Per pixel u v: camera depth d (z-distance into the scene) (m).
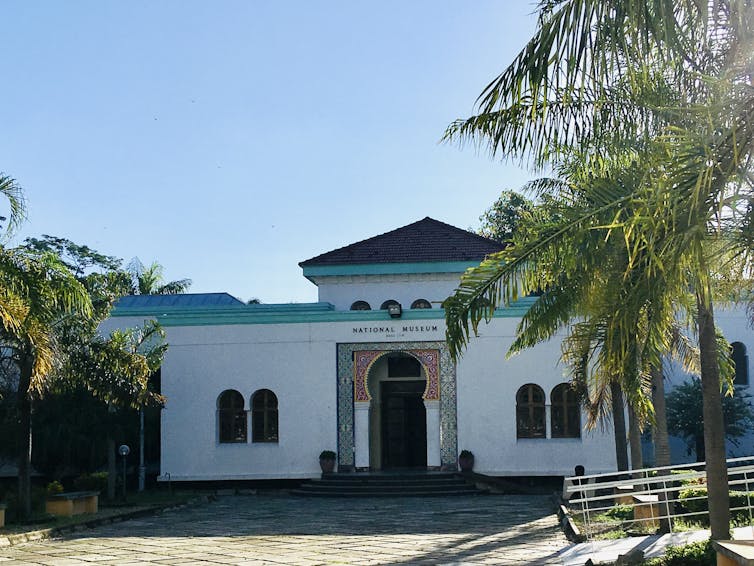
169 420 28.12
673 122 8.62
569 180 12.84
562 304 12.03
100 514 20.77
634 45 6.38
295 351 28.14
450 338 10.27
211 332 28.44
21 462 19.08
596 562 11.54
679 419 28.53
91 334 20.16
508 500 24.03
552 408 27.38
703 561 10.20
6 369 20.11
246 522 19.80
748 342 29.16
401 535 16.72
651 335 9.81
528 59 6.79
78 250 45.69
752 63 6.81
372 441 29.53
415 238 32.84
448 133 9.10
